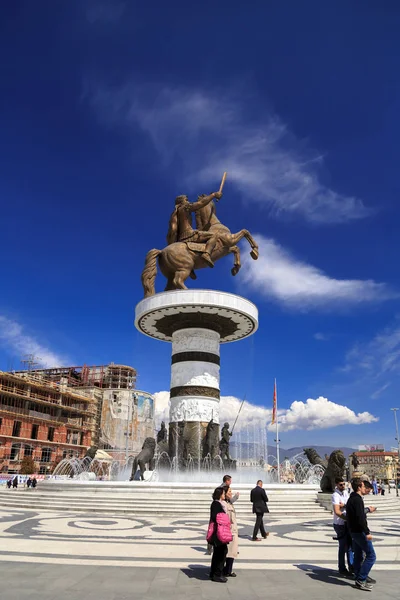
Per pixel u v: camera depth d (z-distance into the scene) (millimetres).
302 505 19547
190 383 28172
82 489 20875
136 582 7309
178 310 28359
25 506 19281
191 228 31422
